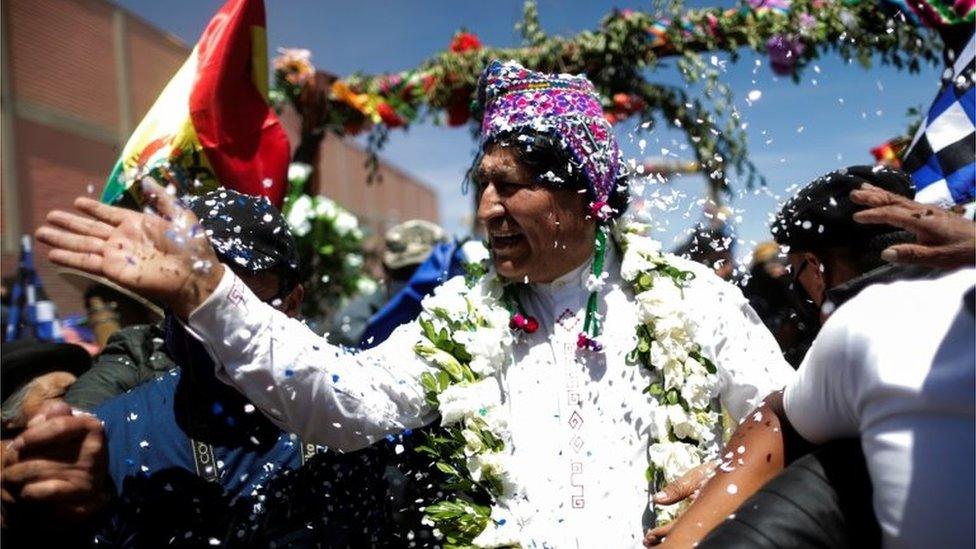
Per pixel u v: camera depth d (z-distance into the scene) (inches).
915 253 40.7
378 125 154.3
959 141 77.5
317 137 162.1
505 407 66.7
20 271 110.2
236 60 90.8
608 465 64.2
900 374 40.2
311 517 61.3
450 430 64.0
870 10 108.6
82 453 52.2
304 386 54.9
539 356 67.9
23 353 77.2
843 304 44.9
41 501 50.9
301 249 163.3
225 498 59.2
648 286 66.7
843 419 45.2
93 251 49.8
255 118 94.0
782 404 51.5
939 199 77.3
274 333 53.9
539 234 64.4
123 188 87.0
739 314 68.0
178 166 88.7
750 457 50.9
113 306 120.0
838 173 64.4
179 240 50.6
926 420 39.8
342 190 444.5
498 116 64.8
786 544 42.6
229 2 92.0
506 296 69.3
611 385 65.9
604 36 129.6
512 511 62.9
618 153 68.0
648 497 63.1
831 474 44.8
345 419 57.6
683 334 64.4
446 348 65.6
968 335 39.5
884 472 41.0
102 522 56.9
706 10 125.3
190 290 50.9
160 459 59.5
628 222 70.4
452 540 62.7
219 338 52.2
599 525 62.9
